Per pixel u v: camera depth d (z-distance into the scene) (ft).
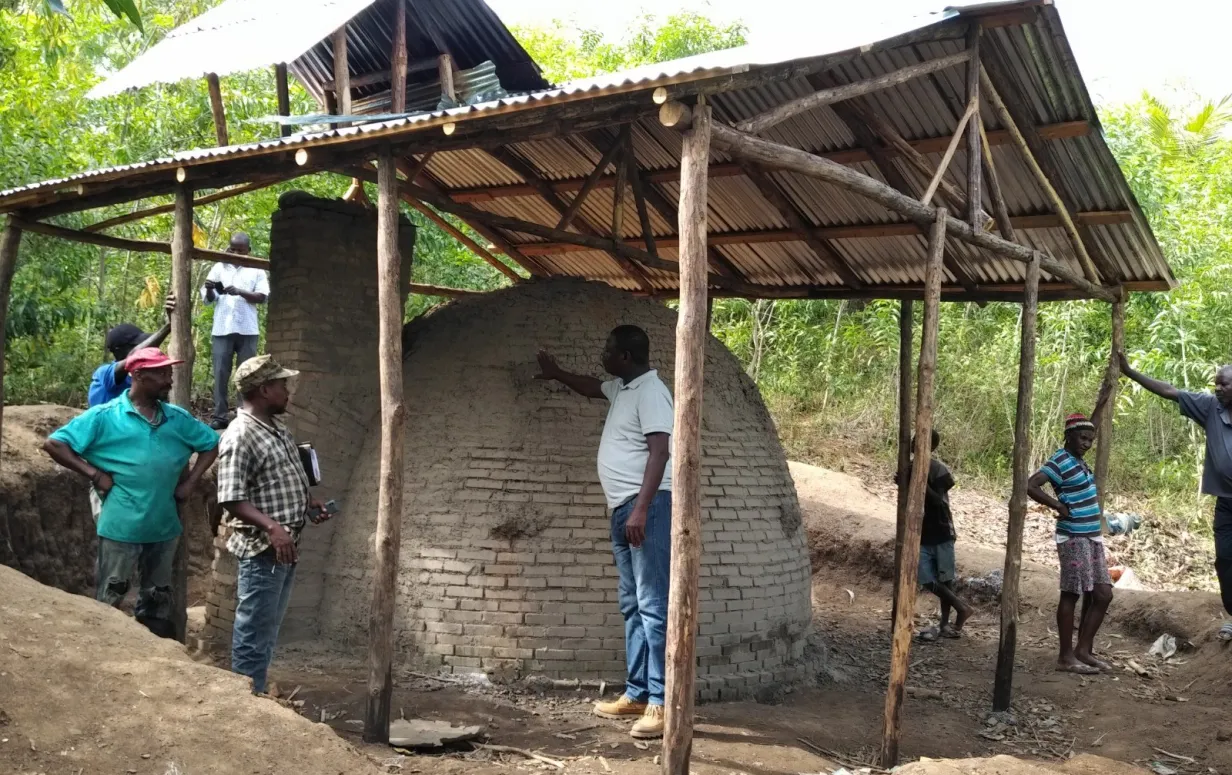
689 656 13.99
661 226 29.76
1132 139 47.11
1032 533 40.45
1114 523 33.40
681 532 13.99
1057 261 26.53
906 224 26.25
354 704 18.24
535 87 32.27
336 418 22.85
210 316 43.19
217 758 12.31
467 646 20.21
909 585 18.31
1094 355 45.73
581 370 22.02
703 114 14.24
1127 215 24.26
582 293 23.49
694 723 19.24
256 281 29.89
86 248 38.73
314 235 22.99
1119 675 26.09
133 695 13.00
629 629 18.72
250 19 26.04
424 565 20.75
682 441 14.03
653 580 17.74
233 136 39.17
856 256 28.94
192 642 23.29
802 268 30.40
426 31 28.32
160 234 44.34
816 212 27.04
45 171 34.68
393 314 17.10
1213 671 25.43
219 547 22.67
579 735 17.76
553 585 20.30
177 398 20.29
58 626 14.19
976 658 27.68
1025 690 24.67
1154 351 41.68
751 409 24.47
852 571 35.76
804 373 51.80
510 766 15.98
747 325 53.26
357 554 21.67
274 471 16.19
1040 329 48.49
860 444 47.83
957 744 20.24
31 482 27.78
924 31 19.06
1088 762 19.06
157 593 17.93
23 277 34.40
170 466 17.70
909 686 24.45
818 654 24.59
